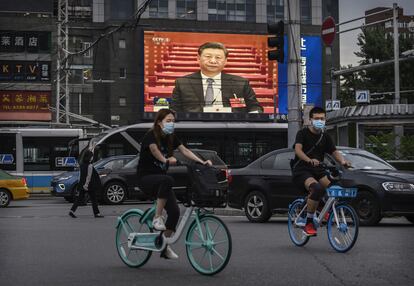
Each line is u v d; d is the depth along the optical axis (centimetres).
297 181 977
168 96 6041
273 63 6188
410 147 2738
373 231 1201
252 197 1462
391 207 1273
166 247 810
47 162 2955
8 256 932
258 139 2936
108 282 728
